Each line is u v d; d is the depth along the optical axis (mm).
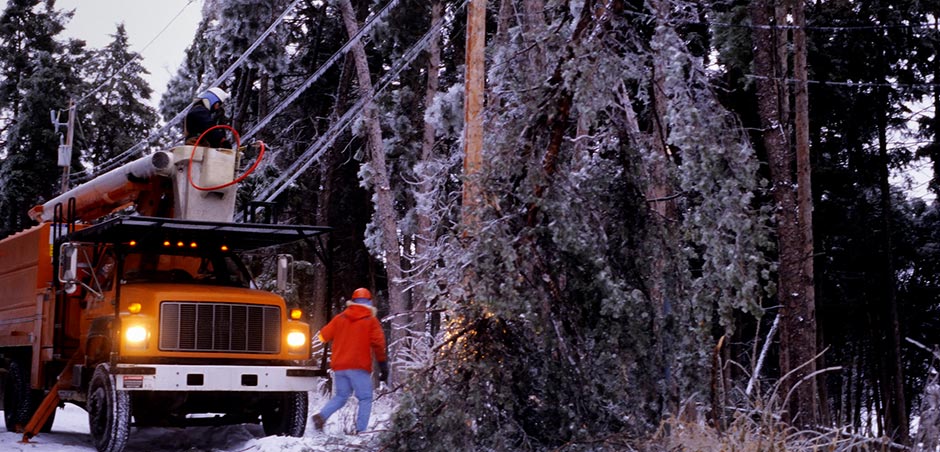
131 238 17672
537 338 12797
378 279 58125
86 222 20469
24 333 19844
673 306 12992
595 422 12570
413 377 12617
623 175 13492
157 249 18078
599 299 12734
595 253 12602
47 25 76812
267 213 18422
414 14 42156
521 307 12031
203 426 19078
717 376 12859
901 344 52000
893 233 52250
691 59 12367
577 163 13797
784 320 23781
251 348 16984
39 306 19125
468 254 12133
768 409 12633
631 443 12242
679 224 13414
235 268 19172
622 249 13328
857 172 50188
